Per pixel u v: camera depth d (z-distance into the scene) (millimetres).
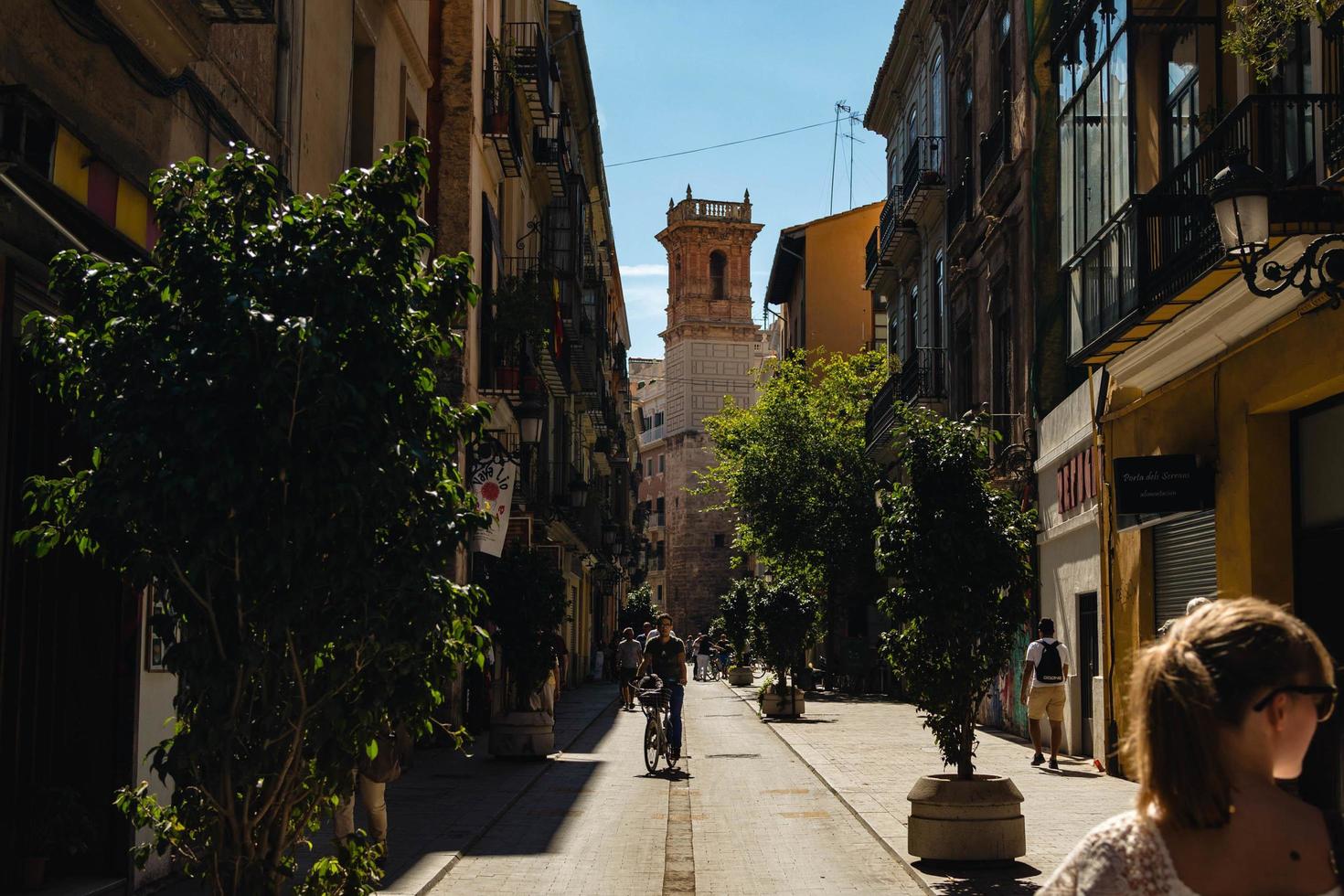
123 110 8352
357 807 12375
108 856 8164
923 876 8961
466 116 20219
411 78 18578
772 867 9688
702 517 81938
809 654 49844
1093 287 13852
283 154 11875
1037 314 19297
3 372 7227
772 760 18172
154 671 8719
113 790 8203
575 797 13898
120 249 8086
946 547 9523
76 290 5184
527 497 25609
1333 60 9555
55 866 8055
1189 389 13070
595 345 37500
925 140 28922
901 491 10062
